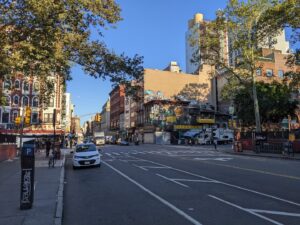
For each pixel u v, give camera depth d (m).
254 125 50.28
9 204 8.42
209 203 8.57
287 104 46.91
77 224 6.88
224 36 35.81
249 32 34.16
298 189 10.62
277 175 14.28
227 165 19.36
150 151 38.84
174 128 75.38
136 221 6.95
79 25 10.91
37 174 15.47
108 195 10.19
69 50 11.27
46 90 15.84
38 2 9.11
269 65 69.50
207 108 80.50
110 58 12.10
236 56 37.09
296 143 30.17
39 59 10.13
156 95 80.69
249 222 6.65
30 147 8.08
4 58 9.81
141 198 9.52
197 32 37.19
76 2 10.00
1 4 10.10
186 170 16.81
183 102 78.25
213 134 65.38
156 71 81.56
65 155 33.69
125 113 104.88
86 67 12.16
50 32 9.83
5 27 10.19
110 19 10.99
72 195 10.42
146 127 79.75
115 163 22.11
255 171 15.95
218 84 83.94
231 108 42.69
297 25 26.91
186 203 8.62
